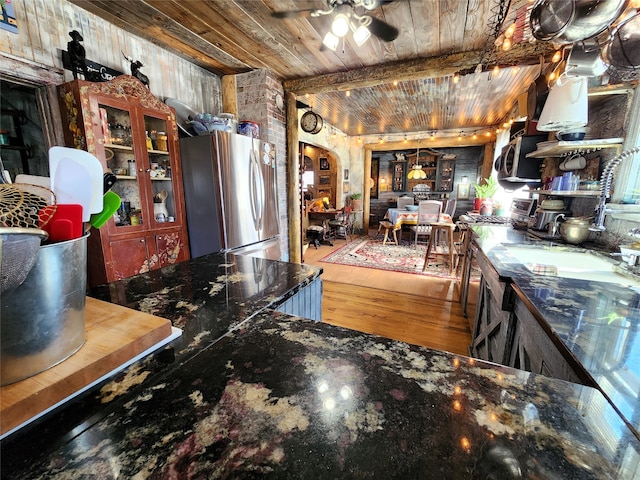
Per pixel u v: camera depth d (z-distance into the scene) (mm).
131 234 2211
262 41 2445
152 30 2314
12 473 389
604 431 447
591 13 1083
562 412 485
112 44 2275
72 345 578
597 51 1362
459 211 7852
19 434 452
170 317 856
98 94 1938
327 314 2830
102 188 670
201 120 2686
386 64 2871
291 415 481
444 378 574
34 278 485
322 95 4066
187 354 666
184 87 2920
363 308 2965
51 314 524
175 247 2578
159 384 565
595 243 1935
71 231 551
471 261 2705
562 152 2271
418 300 3166
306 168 8430
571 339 714
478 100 4270
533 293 1023
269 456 409
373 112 5035
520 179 2928
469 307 2623
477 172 7566
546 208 2393
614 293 1025
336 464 394
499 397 520
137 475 383
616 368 600
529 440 430
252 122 3041
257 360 640
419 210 5375
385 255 5207
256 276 1236
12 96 2023
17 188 536
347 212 6773
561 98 1720
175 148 2537
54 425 470
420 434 441
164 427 463
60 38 1974
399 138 7141
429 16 2021
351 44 2463
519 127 3436
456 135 6609
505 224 2994
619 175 1767
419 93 3965
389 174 8359
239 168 2717
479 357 1901
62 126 1987
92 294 1033
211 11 2041
